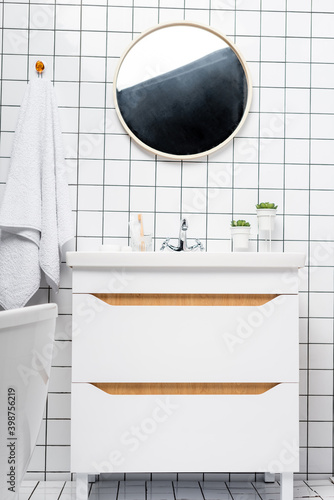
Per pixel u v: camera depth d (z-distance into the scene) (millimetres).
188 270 1812
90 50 2275
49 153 2158
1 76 2264
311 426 2244
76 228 2256
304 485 2146
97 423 1780
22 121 2158
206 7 2285
